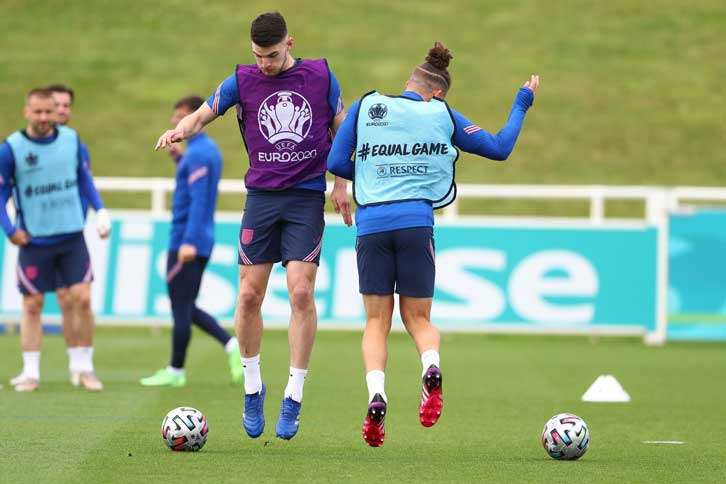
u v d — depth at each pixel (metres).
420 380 39.25
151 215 55.41
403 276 22.84
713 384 39.78
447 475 20.75
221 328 36.91
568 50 119.94
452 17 127.56
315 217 23.48
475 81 111.56
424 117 22.91
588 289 55.22
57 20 127.00
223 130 105.00
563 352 52.38
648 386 38.91
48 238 34.25
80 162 34.56
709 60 118.25
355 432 26.78
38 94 33.41
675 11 129.38
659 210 55.69
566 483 20.11
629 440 26.20
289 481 19.77
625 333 55.34
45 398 32.28
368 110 23.00
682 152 101.31
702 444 25.64
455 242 55.34
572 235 55.38
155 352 49.53
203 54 119.44
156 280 55.00
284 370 42.28
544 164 98.50
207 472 20.52
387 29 123.25
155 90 111.75
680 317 56.31
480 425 28.59
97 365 43.81
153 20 127.44
